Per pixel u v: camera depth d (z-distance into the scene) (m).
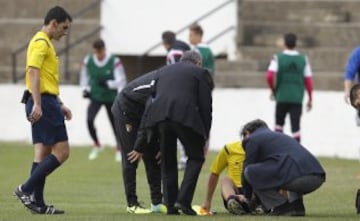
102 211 35.06
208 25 69.56
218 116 60.44
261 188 32.28
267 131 32.91
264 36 70.25
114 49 70.81
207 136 32.75
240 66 67.00
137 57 71.06
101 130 63.44
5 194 41.00
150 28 70.25
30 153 58.62
